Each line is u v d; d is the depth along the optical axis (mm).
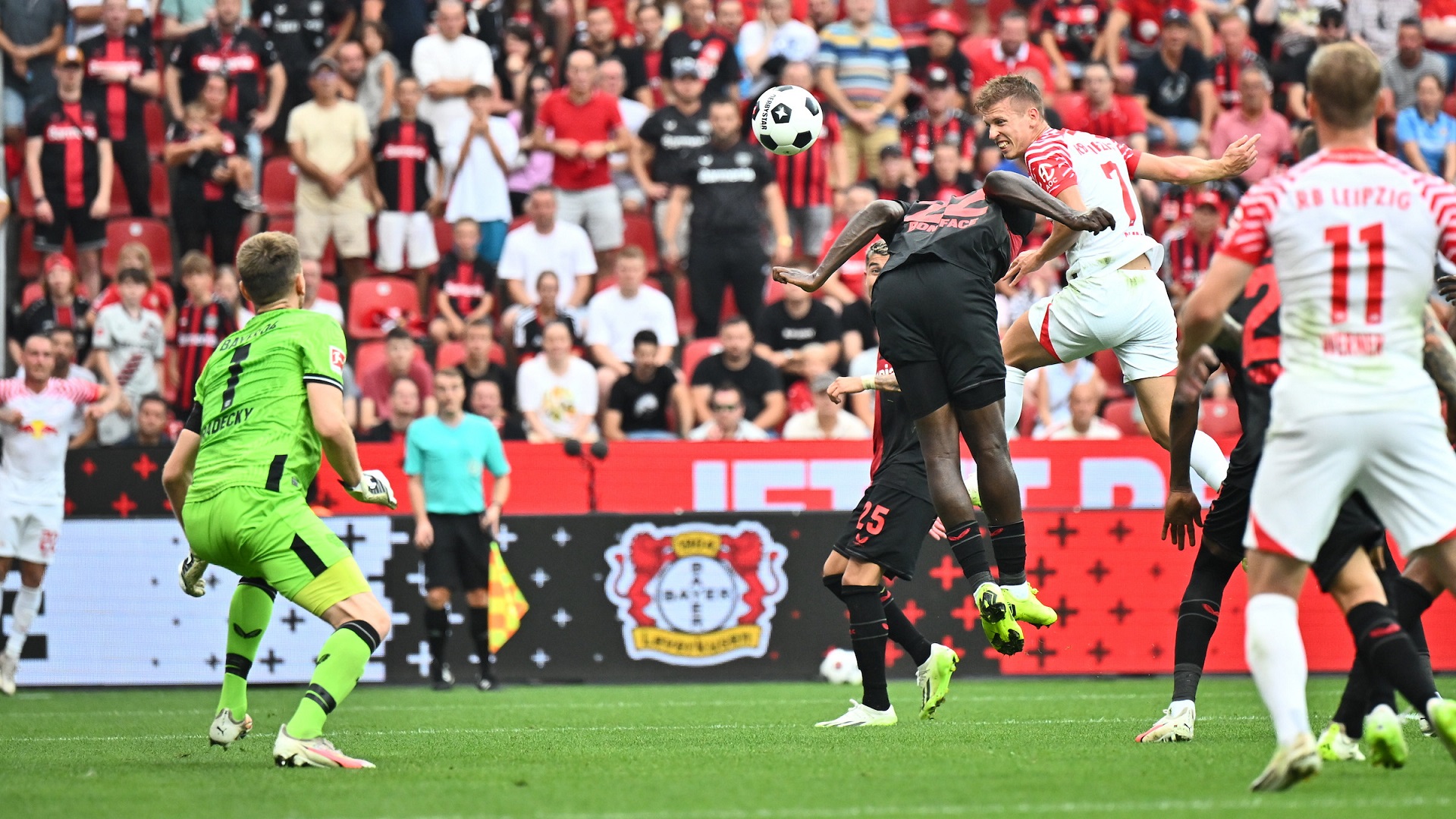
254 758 15969
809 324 34375
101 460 29484
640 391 32312
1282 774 11562
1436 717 11836
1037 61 41656
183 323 33688
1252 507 11688
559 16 42531
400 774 14055
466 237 35938
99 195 37000
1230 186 38500
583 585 29453
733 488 29844
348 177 37375
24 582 28750
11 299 37719
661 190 38281
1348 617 12500
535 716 22297
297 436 14617
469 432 28547
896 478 18469
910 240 15727
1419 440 11250
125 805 12156
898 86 40094
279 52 40656
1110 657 29281
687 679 29391
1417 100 40281
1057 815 10961
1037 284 36281
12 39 39062
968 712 21672
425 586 29203
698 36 39406
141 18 39062
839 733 18062
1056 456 29797
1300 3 44000
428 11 41750
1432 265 11398
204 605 29344
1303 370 11375
